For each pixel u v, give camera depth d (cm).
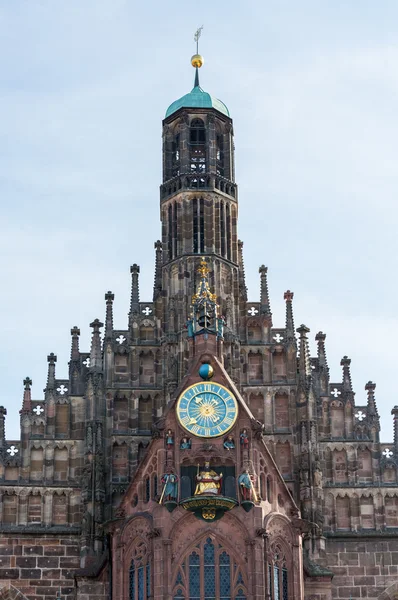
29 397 10731
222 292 11019
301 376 10750
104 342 10881
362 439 10675
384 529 10412
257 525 9406
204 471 9488
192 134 11644
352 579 10269
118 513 9719
